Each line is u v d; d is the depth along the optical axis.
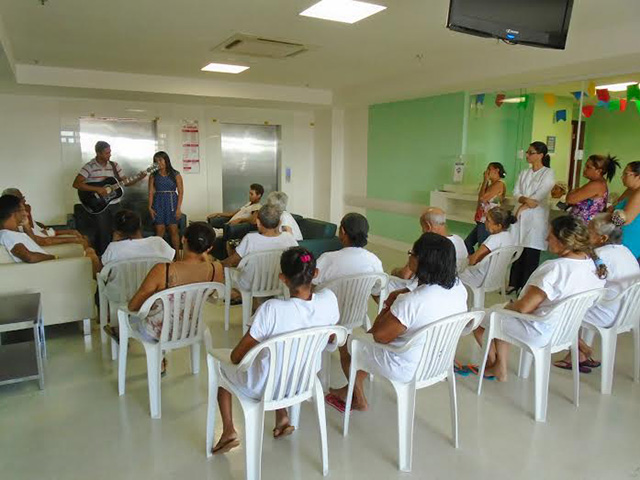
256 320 1.95
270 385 1.97
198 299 2.66
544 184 4.41
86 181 5.59
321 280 2.85
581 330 3.38
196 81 6.61
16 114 6.58
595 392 2.97
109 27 4.00
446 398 2.88
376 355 2.29
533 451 2.38
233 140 8.25
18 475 2.16
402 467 2.22
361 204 8.16
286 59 5.24
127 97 6.84
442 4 3.36
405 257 6.90
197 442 2.42
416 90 6.11
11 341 3.67
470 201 6.23
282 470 2.22
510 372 3.24
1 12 3.58
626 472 2.22
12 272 3.38
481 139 6.29
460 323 2.24
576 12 3.54
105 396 2.86
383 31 4.05
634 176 3.54
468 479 2.17
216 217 6.77
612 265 2.94
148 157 7.54
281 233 3.76
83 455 2.31
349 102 7.41
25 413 2.67
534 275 2.69
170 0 3.32
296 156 8.77
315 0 3.31
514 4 2.70
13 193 4.05
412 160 7.04
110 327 3.33
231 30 4.09
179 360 3.34
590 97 5.67
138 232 3.38
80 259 3.58
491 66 4.94
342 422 2.62
